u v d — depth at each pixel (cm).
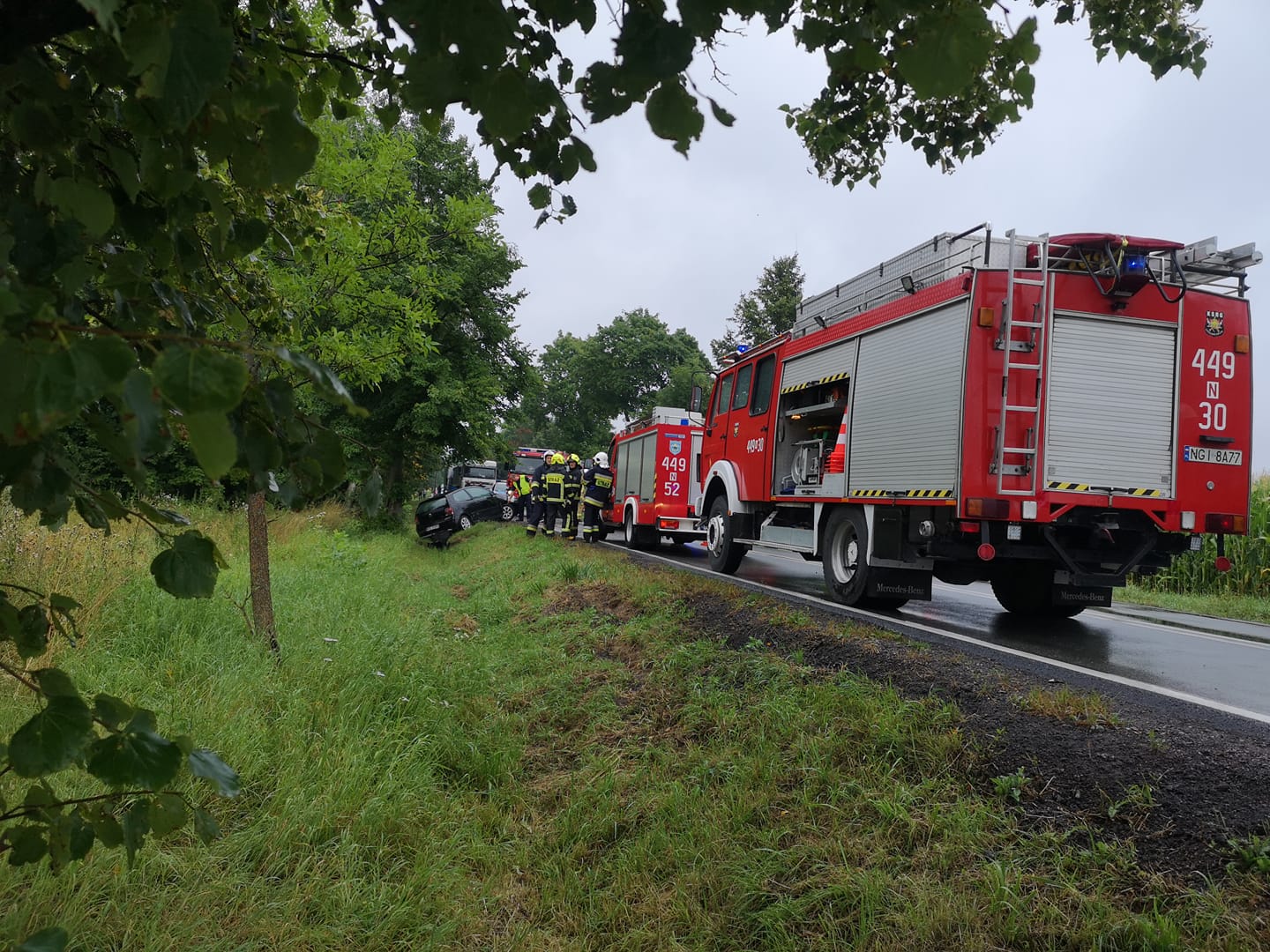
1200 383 741
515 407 2442
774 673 501
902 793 339
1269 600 1242
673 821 373
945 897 276
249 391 117
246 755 383
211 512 1241
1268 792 306
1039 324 711
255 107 127
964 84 120
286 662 544
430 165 2075
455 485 3225
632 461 1944
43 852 133
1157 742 352
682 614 704
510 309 2258
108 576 595
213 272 222
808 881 305
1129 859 278
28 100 127
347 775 391
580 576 1002
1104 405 721
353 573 1057
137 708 126
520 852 376
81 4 77
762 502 1155
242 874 304
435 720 503
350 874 321
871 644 532
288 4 181
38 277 118
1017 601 923
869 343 877
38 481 123
